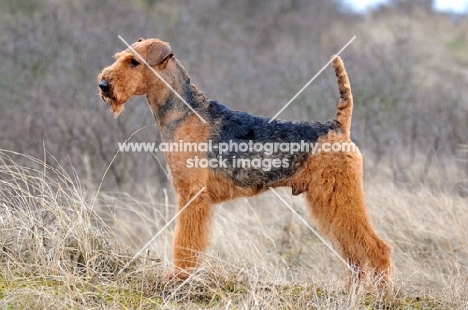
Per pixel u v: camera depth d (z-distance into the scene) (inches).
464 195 414.0
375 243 237.6
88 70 532.7
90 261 233.9
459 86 665.6
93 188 388.5
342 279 251.1
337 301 216.7
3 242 236.4
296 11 1031.0
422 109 543.5
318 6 1064.2
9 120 433.1
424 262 307.9
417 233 330.6
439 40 999.6
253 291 207.5
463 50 950.4
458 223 328.8
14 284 216.2
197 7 866.1
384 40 834.8
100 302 209.8
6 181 271.9
